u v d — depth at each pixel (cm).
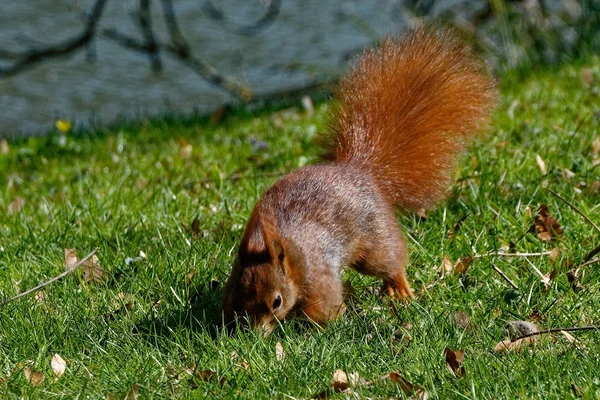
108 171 1473
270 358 765
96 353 815
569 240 974
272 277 786
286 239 816
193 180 1324
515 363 730
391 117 989
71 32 3008
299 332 844
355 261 897
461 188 1112
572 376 700
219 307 856
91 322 863
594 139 1255
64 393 740
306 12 3155
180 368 769
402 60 1020
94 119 2442
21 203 1328
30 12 3148
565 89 1599
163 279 948
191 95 2603
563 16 2044
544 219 1005
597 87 1577
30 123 2430
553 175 1137
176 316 876
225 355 773
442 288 896
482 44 2005
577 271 898
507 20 1977
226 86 2020
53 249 1067
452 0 2781
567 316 820
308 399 709
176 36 1966
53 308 904
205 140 1628
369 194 902
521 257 943
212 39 2975
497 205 1065
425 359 744
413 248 983
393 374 717
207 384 732
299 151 1405
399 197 977
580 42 1969
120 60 2823
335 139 998
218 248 1018
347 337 813
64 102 2559
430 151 991
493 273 916
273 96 2038
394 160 974
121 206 1197
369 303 889
